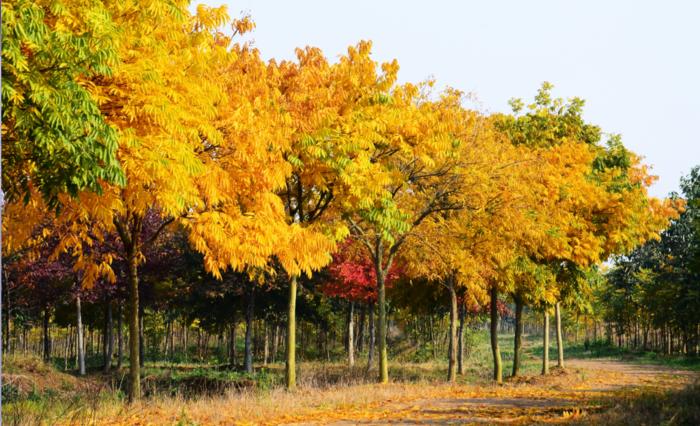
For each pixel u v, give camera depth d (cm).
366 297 3200
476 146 2094
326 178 1689
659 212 2869
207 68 1266
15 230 1244
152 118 1066
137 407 1284
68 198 1067
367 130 1669
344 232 1717
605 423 1007
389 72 1767
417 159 2031
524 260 2442
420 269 2320
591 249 2481
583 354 5522
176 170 1085
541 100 3073
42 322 4556
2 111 780
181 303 3725
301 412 1340
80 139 824
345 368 3378
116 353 5206
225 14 1305
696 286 4403
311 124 1612
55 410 1177
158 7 1050
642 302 4969
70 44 821
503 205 2127
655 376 2819
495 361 2642
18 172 897
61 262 2739
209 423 1155
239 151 1319
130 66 1000
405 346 5075
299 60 1775
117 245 2688
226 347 5659
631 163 3069
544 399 1717
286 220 1748
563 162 2525
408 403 1566
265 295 3609
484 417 1314
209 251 1372
